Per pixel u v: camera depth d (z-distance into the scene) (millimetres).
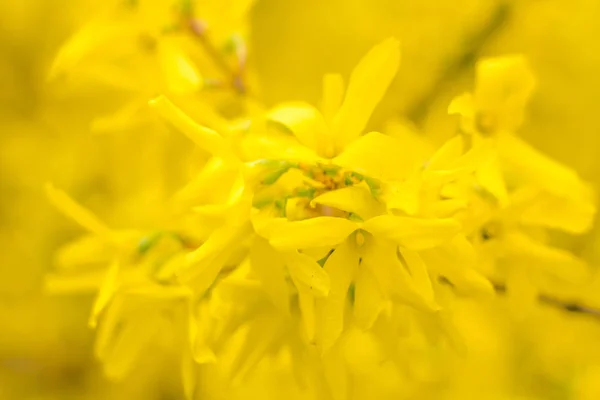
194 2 339
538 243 292
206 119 313
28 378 472
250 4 341
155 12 336
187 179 342
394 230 264
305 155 268
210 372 418
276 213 272
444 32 421
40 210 463
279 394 415
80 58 335
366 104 275
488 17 407
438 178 268
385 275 270
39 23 475
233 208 268
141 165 411
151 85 338
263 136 280
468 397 427
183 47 341
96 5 431
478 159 273
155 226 316
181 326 296
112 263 309
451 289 285
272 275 270
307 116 275
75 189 461
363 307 271
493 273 296
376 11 441
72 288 321
